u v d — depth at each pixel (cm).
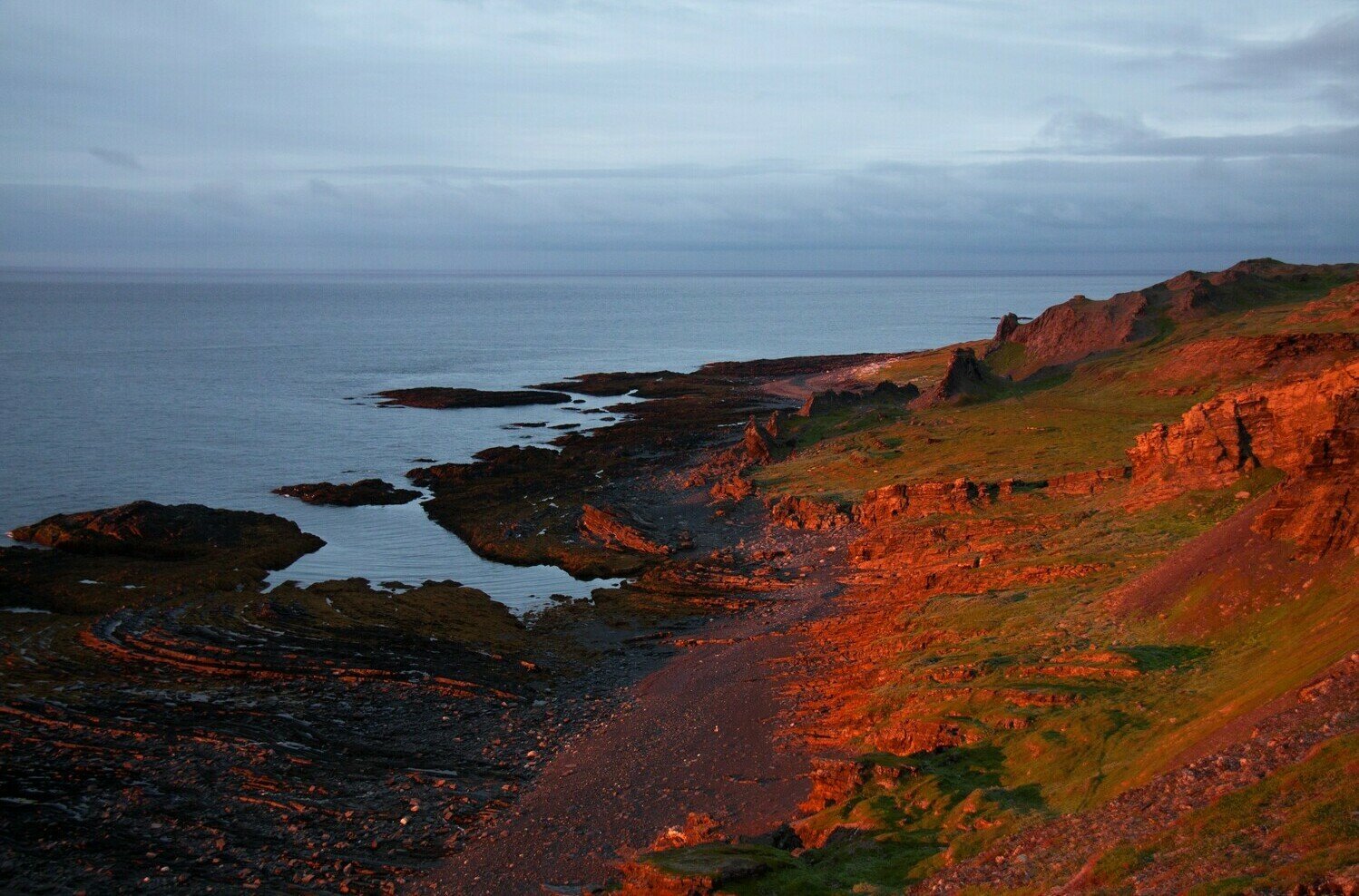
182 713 5112
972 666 4478
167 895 3597
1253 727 2877
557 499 10131
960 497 8006
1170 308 13275
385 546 8744
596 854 3762
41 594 6981
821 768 3753
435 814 4178
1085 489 7638
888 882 2927
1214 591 4362
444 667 5853
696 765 4450
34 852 3859
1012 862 2773
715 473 10694
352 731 4997
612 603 7144
